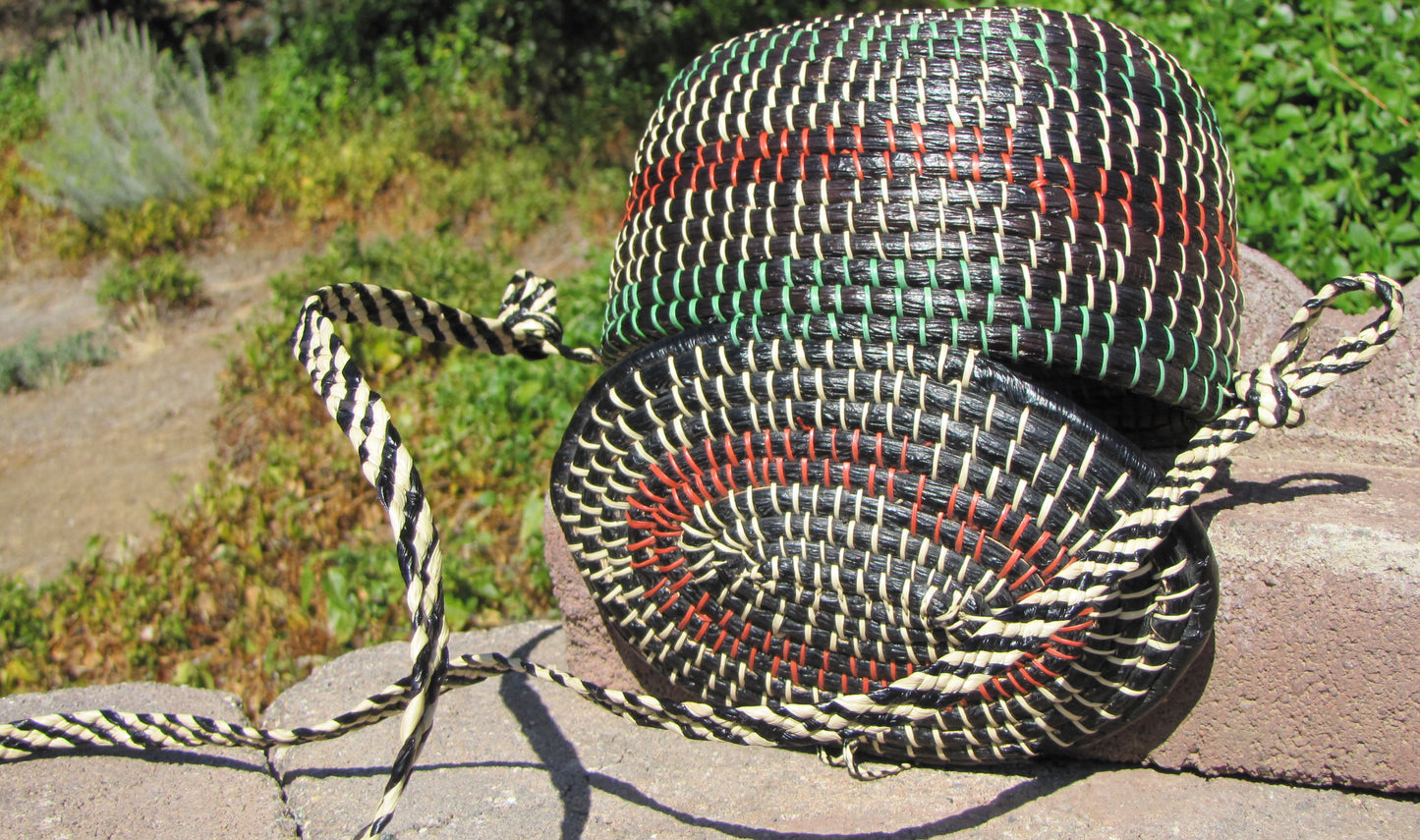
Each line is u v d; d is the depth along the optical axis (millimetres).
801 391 498
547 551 649
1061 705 516
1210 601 498
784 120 513
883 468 496
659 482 536
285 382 1307
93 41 2305
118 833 567
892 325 490
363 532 1025
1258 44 828
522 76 2096
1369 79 775
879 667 532
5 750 599
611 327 569
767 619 542
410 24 2312
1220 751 545
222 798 593
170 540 1036
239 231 1896
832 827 548
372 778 601
